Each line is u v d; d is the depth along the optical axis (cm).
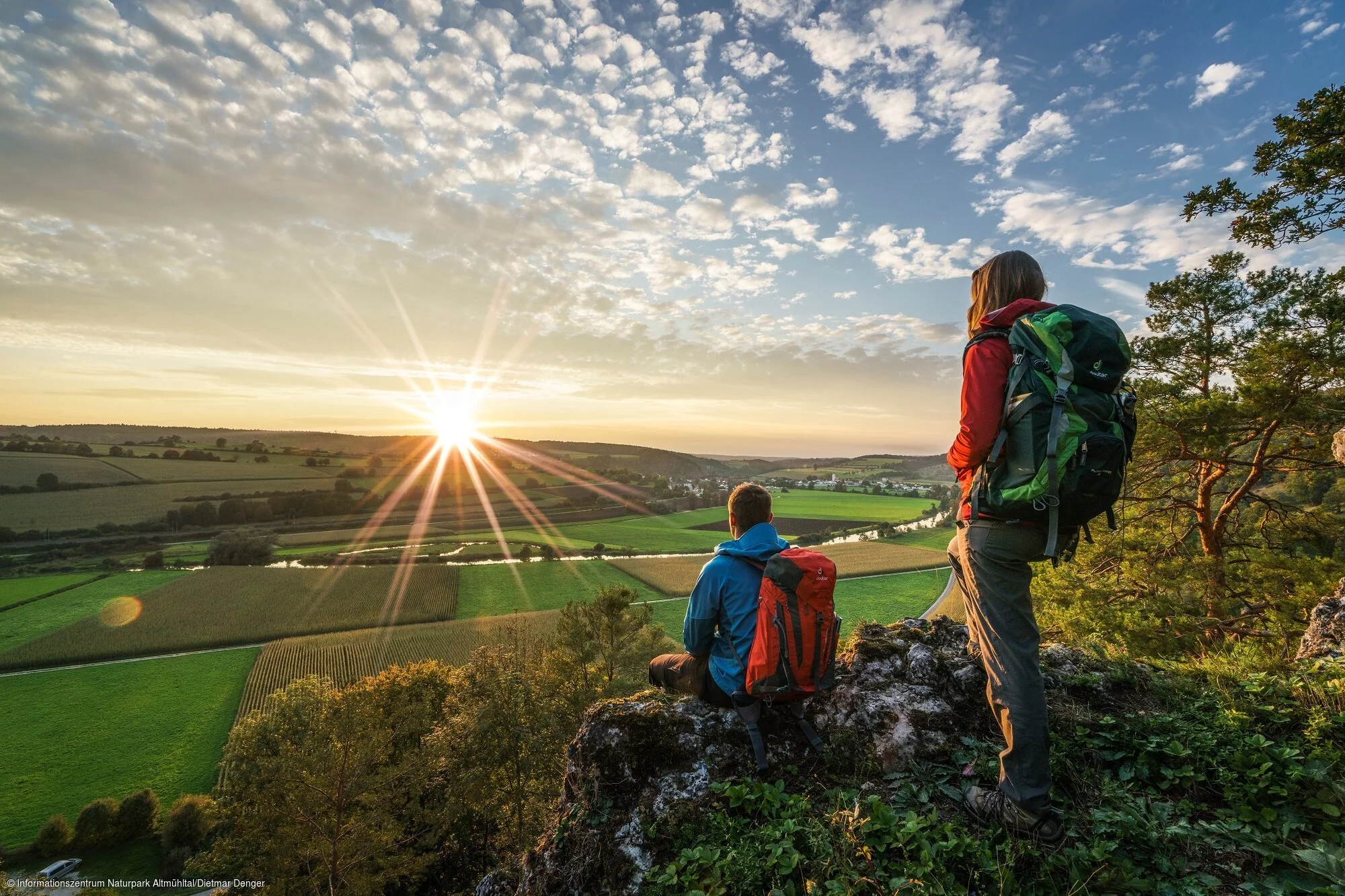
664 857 280
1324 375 1182
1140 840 239
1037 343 225
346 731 2370
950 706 333
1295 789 256
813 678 299
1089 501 215
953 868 232
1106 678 365
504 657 3062
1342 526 1502
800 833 258
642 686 2986
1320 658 434
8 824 3219
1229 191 1063
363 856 2153
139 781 3566
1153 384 1512
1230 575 1476
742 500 351
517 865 422
